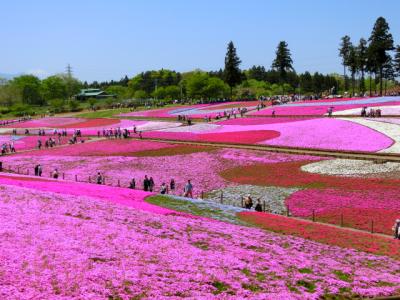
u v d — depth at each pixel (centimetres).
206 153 6469
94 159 6631
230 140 7162
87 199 2944
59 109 19075
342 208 3625
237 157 6075
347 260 2306
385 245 2647
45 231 2012
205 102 15950
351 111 8438
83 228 2156
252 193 4403
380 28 12169
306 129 7175
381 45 12106
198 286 1680
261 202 4031
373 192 4047
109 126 11562
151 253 1956
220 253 2111
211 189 4738
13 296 1348
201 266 1889
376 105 8894
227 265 1945
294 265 2094
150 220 2569
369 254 2455
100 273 1630
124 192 3681
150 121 11706
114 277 1627
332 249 2484
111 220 2441
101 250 1884
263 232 2692
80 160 6638
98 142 8219
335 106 9581
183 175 5434
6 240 1811
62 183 3784
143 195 3644
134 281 1620
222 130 8338
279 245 2444
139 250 1970
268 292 1736
